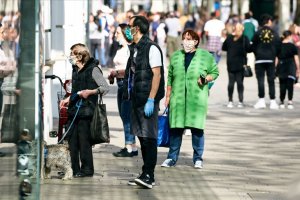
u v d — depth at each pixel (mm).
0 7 13375
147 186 16969
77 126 17984
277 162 20359
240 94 32625
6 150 13352
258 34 31891
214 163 20156
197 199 16094
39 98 14070
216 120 28609
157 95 16891
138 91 16828
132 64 16969
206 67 19141
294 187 12172
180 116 19172
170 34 54562
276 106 32344
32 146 13633
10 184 13406
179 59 19219
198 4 98125
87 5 36750
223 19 85562
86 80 17828
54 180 17625
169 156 19578
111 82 20891
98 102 18281
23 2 13758
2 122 13234
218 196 16375
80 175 18031
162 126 19422
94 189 16844
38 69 13977
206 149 22328
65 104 18500
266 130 26219
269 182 17828
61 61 25938
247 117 29531
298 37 40625
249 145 23125
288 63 31984
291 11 80625
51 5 25547
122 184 17422
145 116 16844
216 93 38344
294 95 37469
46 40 21797
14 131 13477
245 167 19656
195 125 19109
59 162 17672
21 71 13680
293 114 30484
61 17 26453
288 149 22484
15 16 13539
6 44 13469
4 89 13352
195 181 17891
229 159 20766
